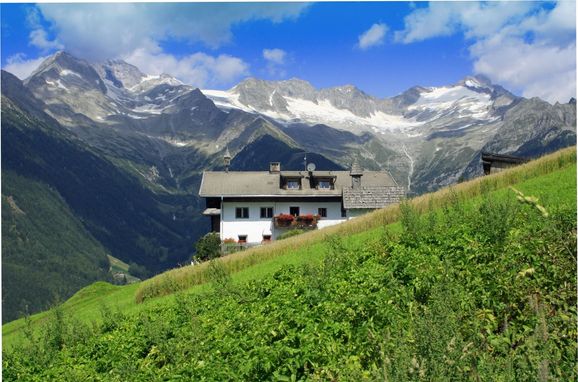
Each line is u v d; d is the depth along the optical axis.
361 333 12.00
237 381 11.64
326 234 42.31
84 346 25.17
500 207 16.97
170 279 42.72
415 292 14.09
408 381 6.97
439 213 34.94
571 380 7.19
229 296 24.80
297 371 11.66
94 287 67.12
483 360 7.58
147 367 17.27
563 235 13.06
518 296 11.80
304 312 14.75
